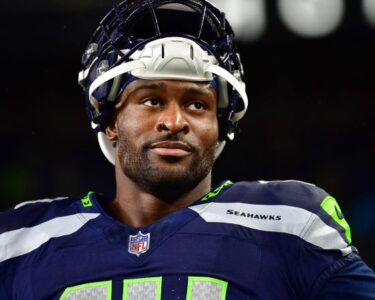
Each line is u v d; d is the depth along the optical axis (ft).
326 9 49.80
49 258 17.78
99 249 17.58
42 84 63.26
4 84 62.75
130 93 17.72
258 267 16.90
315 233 17.39
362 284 16.85
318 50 59.98
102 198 19.27
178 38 17.48
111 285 16.98
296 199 18.15
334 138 62.59
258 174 62.80
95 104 18.74
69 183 63.21
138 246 17.43
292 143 63.00
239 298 16.60
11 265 18.11
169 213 18.21
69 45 56.85
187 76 17.37
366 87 62.39
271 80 62.69
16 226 18.69
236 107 19.43
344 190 61.16
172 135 17.26
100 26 19.44
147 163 17.48
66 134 64.49
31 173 63.52
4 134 64.08
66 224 18.34
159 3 18.75
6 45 57.11
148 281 16.88
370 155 61.93
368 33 54.80
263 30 50.24
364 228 58.54
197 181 17.93
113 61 18.37
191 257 17.08
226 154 63.16
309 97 63.00
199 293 16.62
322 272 16.87
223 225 17.63
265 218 17.70
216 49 18.80
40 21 54.75
